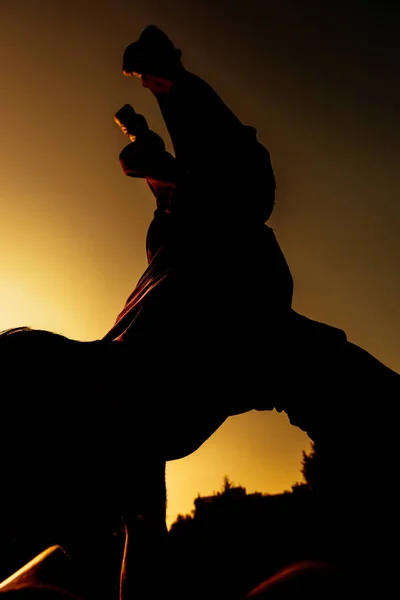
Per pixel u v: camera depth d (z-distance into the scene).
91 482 1.11
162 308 1.36
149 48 1.52
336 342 1.39
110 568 1.29
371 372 1.32
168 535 1.27
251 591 0.74
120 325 1.45
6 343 1.15
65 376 1.13
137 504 1.20
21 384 1.08
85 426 1.11
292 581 0.69
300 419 1.38
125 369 1.23
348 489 1.07
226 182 1.48
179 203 1.52
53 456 1.07
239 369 1.37
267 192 1.52
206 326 1.34
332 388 1.30
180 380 1.28
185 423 1.30
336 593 0.66
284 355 1.37
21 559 1.27
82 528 1.15
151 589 1.19
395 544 0.82
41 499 1.07
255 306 1.40
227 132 1.52
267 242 1.51
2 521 1.07
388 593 0.66
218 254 1.43
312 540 0.86
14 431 1.05
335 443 1.25
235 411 1.44
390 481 1.07
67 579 1.08
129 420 1.18
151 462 1.24
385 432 1.20
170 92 1.52
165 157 1.57
